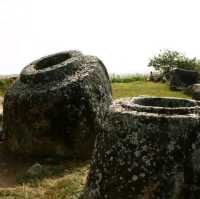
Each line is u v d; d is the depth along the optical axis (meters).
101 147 4.72
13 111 8.44
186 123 4.30
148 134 4.36
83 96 8.01
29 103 8.15
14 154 8.50
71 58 8.91
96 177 4.67
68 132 7.98
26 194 6.33
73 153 8.04
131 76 20.31
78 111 7.96
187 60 20.86
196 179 4.27
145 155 4.34
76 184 6.45
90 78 8.27
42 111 8.04
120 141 4.50
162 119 4.33
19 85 8.69
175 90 15.98
